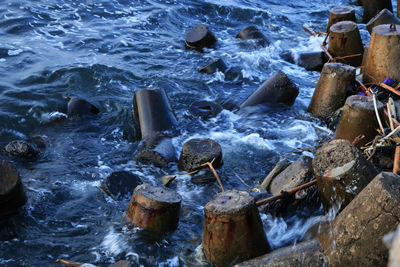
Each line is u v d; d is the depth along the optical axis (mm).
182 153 6145
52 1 12781
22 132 7305
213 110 7828
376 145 5250
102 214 5164
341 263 3768
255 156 6508
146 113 7016
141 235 4711
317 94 7547
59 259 4297
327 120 7312
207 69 9562
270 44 11406
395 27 7328
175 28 12445
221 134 7160
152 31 11906
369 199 3723
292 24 13617
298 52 10594
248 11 13906
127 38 11188
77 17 12125
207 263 4238
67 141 6914
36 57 9609
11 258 4461
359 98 5926
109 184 5543
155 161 6285
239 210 3975
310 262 3812
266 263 3816
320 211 4953
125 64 9734
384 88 7078
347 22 9578
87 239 4746
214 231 4059
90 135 7156
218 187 5742
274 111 7891
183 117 7738
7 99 7965
